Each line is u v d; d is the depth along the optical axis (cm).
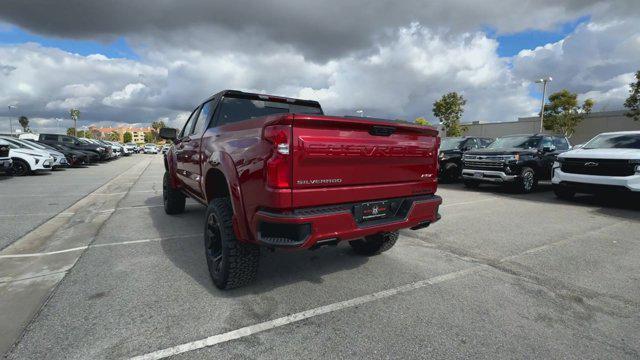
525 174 983
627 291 330
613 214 696
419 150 339
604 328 265
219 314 277
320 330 257
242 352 229
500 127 4528
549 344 243
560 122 3362
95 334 245
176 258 408
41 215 645
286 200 253
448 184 1267
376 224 301
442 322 270
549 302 306
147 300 299
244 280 313
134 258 407
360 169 294
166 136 564
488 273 373
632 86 2581
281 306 293
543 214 693
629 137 816
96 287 323
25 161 1444
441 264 399
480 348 237
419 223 337
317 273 368
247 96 446
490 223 610
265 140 260
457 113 3922
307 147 257
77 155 1983
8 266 376
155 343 237
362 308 291
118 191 991
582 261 413
